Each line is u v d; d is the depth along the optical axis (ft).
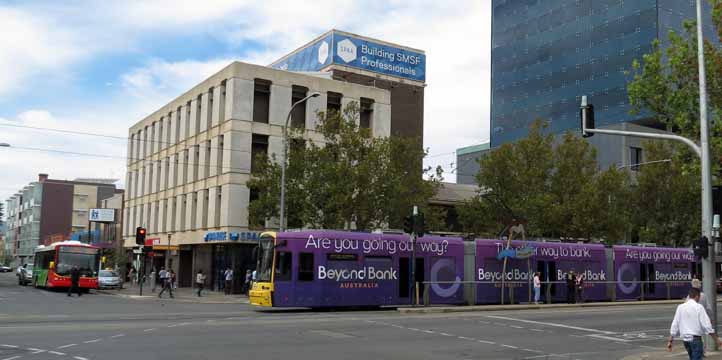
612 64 249.96
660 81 84.58
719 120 79.71
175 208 187.73
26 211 430.61
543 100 279.90
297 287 94.32
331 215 129.49
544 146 154.10
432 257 106.11
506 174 152.76
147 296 136.87
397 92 228.22
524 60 292.20
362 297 98.63
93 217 258.37
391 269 101.86
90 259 149.28
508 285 112.68
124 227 228.84
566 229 147.54
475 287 109.19
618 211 154.61
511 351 54.85
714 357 50.96
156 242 193.06
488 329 70.49
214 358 45.29
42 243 399.65
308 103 165.89
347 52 220.43
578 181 150.82
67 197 409.69
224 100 163.63
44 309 91.04
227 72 160.04
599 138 210.59
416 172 137.80
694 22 87.20
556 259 119.24
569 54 269.85
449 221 194.90
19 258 435.53
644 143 170.91
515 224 119.14
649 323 79.97
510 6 303.27
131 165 227.61
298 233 96.43
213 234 156.66
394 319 79.05
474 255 110.73
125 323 68.33
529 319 83.15
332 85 170.30
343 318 79.15
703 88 60.95
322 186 130.82
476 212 154.92
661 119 87.20
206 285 167.94
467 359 49.57
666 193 162.40
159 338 55.21
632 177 200.64
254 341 54.90
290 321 73.36
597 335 68.13
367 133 136.15
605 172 156.35
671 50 86.02
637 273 129.39
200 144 172.65
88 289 153.69
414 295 100.89
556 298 117.80
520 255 110.11
